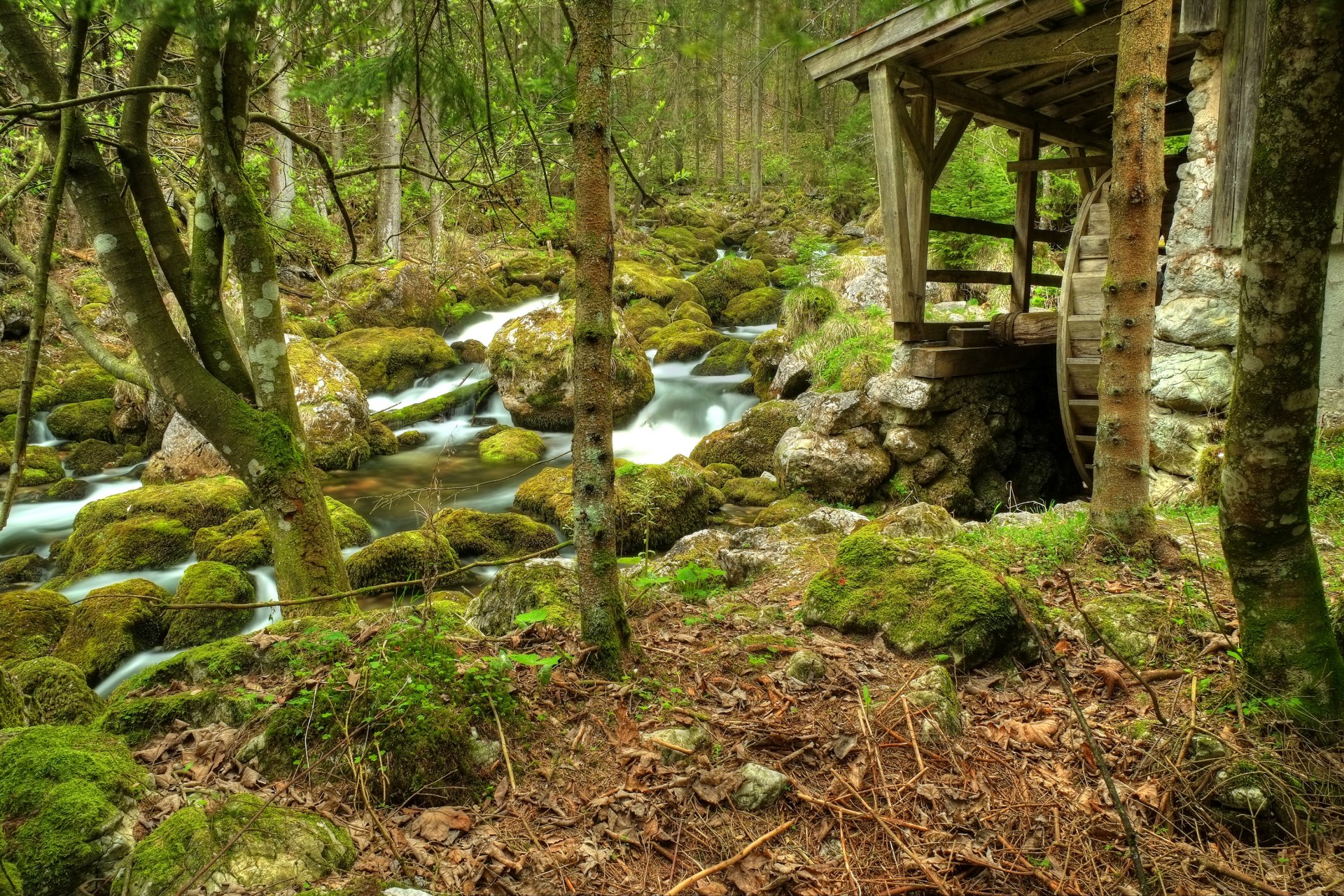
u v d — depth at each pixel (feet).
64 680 11.21
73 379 38.75
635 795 8.46
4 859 6.32
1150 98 14.01
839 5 12.01
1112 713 10.08
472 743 8.83
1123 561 14.26
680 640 11.85
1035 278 34.42
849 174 58.23
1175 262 21.62
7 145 28.60
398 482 31.81
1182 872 7.69
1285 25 7.45
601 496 10.23
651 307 51.34
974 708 10.29
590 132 9.33
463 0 14.92
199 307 15.01
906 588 12.07
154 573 22.98
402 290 48.32
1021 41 23.08
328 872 7.12
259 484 14.92
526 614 10.71
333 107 16.01
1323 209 7.68
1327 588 12.67
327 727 8.89
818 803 8.44
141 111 14.69
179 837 7.03
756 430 31.91
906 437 27.22
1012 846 8.03
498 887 7.31
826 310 38.04
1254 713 9.09
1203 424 21.01
